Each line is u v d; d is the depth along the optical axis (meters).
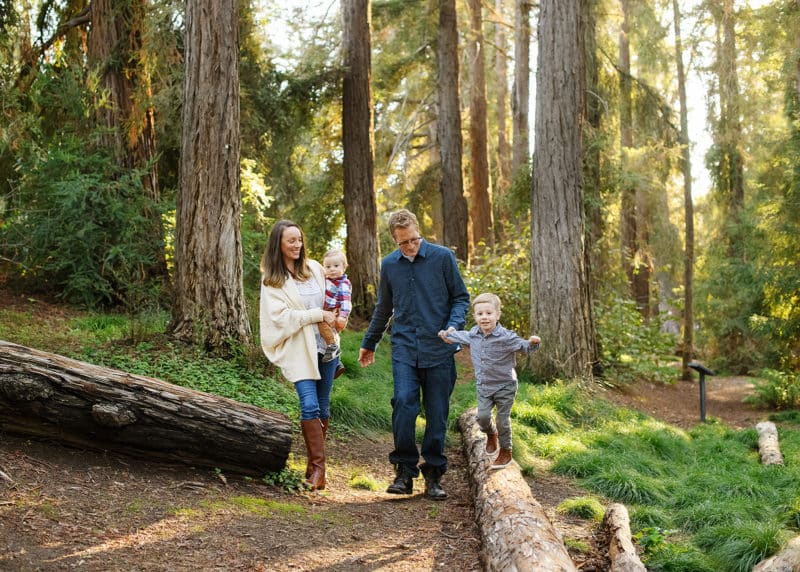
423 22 19.92
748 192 22.53
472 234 21.27
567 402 9.47
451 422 8.25
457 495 5.58
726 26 20.41
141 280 11.85
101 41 12.63
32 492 4.09
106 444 4.83
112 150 12.49
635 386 13.95
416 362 5.32
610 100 16.77
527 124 21.12
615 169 14.83
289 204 18.56
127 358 7.51
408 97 24.81
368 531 4.55
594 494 6.14
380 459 6.75
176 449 4.95
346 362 10.09
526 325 14.62
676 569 4.39
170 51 12.55
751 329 16.41
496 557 3.82
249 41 15.38
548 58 11.88
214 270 8.29
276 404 7.14
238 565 3.72
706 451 8.69
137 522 4.04
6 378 4.53
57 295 11.78
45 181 11.95
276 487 5.19
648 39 20.30
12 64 13.31
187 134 8.37
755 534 4.69
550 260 11.77
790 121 16.89
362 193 15.79
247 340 8.41
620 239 22.50
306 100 16.30
